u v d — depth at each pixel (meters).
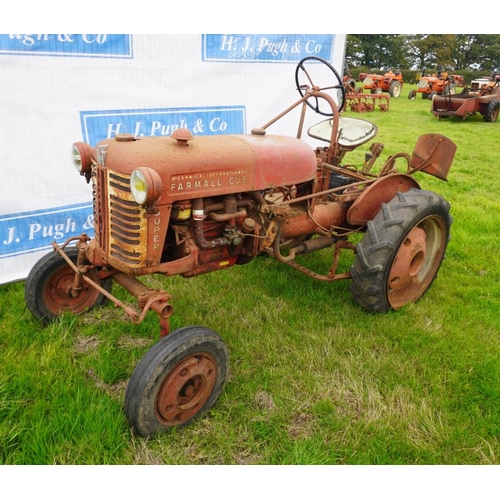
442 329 3.24
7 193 3.64
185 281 3.76
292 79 5.24
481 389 2.67
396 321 3.29
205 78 4.52
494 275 4.11
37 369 2.65
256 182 2.73
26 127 3.60
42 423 2.27
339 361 2.87
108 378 2.63
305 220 3.37
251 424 2.39
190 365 2.28
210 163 2.49
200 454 2.23
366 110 16.17
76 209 4.04
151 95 4.20
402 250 3.31
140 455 2.19
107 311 3.33
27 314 3.16
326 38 5.37
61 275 3.12
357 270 3.24
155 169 2.27
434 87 21.23
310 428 2.40
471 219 5.36
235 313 3.34
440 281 3.98
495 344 3.07
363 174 4.05
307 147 3.09
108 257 2.47
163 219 2.37
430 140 3.72
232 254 2.89
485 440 2.33
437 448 2.29
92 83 3.84
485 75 40.44
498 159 9.05
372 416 2.46
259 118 5.10
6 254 3.75
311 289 3.68
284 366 2.82
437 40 51.34
